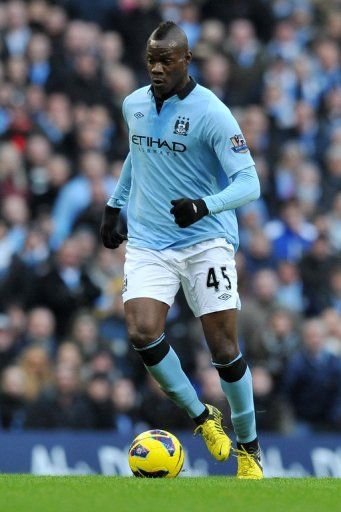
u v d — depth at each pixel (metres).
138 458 26.83
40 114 54.78
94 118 55.88
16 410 42.78
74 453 39.59
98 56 59.31
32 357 43.59
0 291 47.75
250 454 26.94
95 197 51.69
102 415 43.34
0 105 54.06
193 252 26.17
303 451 41.97
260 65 62.88
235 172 25.56
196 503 21.70
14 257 48.06
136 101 26.30
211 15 66.38
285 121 62.22
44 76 56.88
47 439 39.41
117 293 47.94
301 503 22.06
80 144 55.16
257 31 67.19
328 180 61.19
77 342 45.59
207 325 26.34
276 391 47.41
